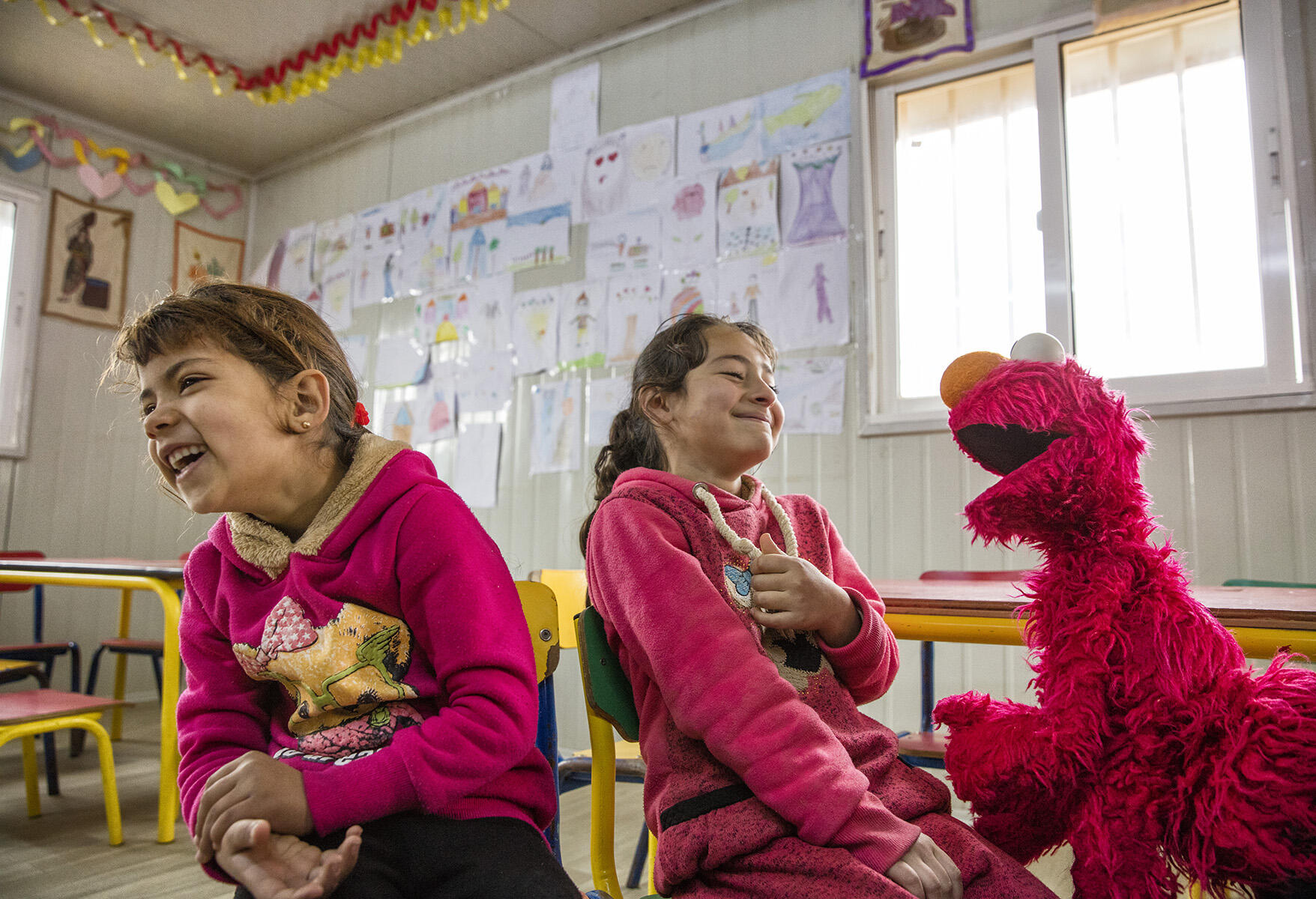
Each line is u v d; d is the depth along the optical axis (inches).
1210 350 90.7
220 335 28.7
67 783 102.3
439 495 31.0
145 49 142.3
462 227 152.2
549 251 139.1
